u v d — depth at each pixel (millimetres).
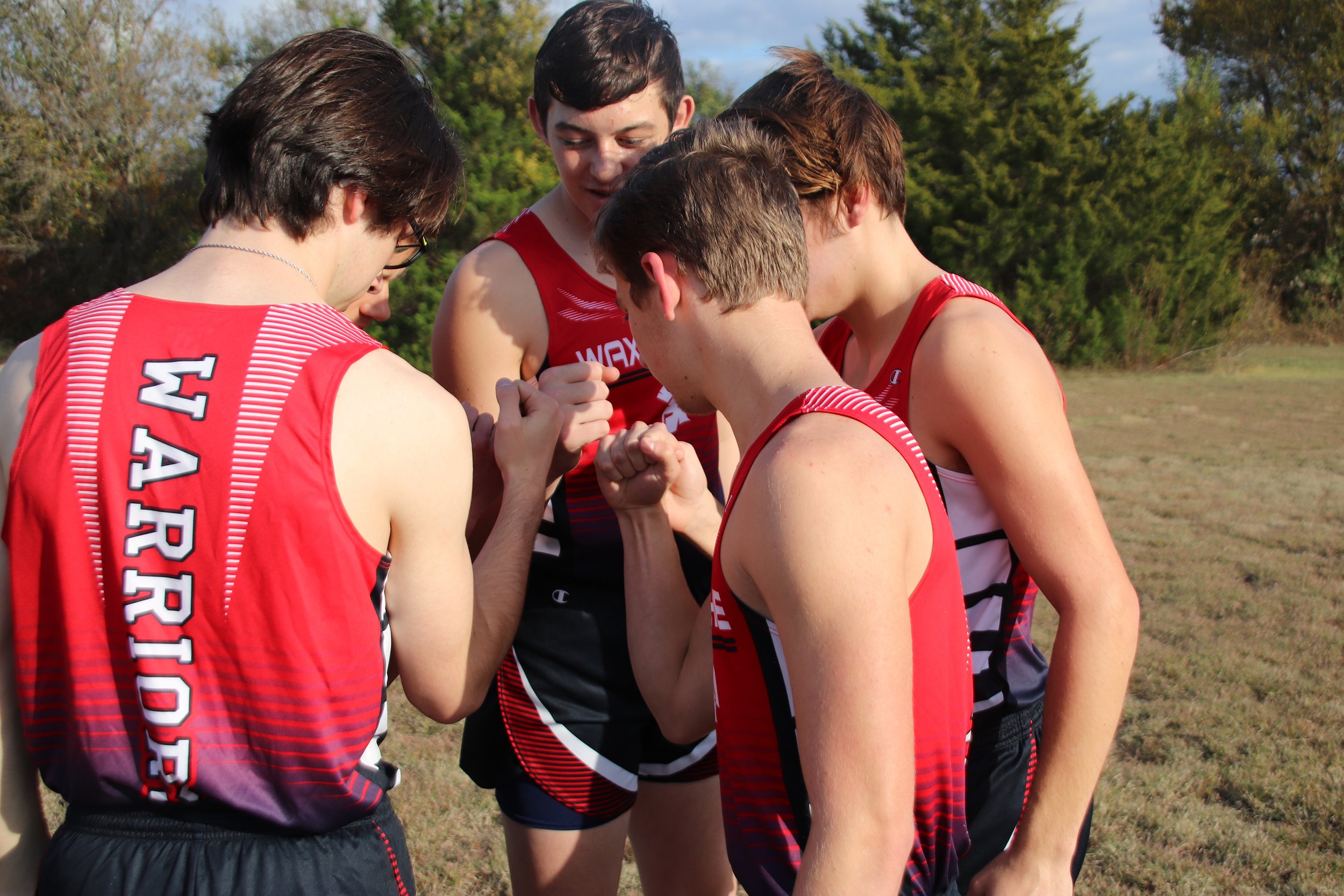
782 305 1112
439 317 1877
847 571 898
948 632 1028
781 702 1055
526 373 1873
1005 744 1431
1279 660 4090
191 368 1000
